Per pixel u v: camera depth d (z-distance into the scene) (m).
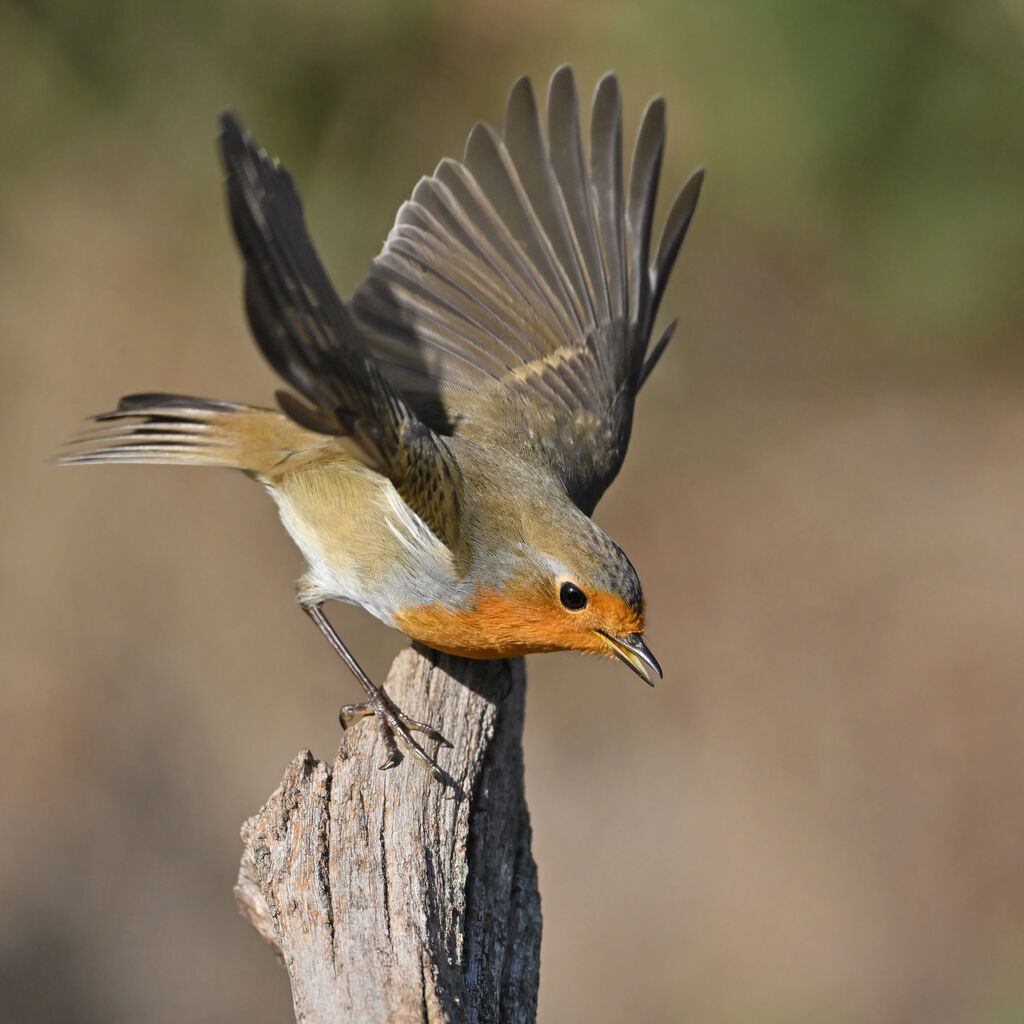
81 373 14.84
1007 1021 12.27
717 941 13.12
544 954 13.16
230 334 15.09
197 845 13.49
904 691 14.09
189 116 14.96
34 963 12.97
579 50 14.84
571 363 8.14
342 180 14.91
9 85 14.79
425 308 7.72
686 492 15.44
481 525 6.80
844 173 15.25
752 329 16.48
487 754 6.95
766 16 14.29
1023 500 15.23
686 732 14.13
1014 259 15.54
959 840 13.34
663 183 15.43
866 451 15.82
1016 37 14.37
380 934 5.52
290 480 7.11
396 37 14.79
